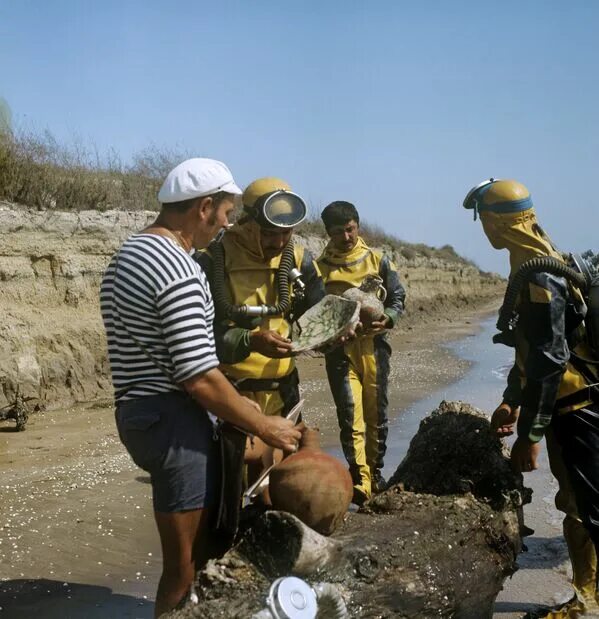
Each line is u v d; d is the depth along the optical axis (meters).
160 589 3.83
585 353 4.66
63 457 8.66
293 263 5.09
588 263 4.71
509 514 4.54
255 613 3.28
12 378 11.08
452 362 19.64
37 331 11.84
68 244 12.95
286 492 3.92
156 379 3.67
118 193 15.64
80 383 12.16
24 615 4.87
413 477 4.75
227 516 3.81
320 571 3.66
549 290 4.43
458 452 4.79
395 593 3.78
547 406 4.50
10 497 7.11
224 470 3.79
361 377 6.64
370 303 5.97
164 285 3.55
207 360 3.54
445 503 4.43
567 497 4.93
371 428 6.70
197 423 3.72
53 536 6.17
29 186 13.09
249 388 5.12
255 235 4.99
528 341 4.55
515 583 5.52
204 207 3.81
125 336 3.65
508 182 4.74
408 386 15.21
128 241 3.72
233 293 5.04
